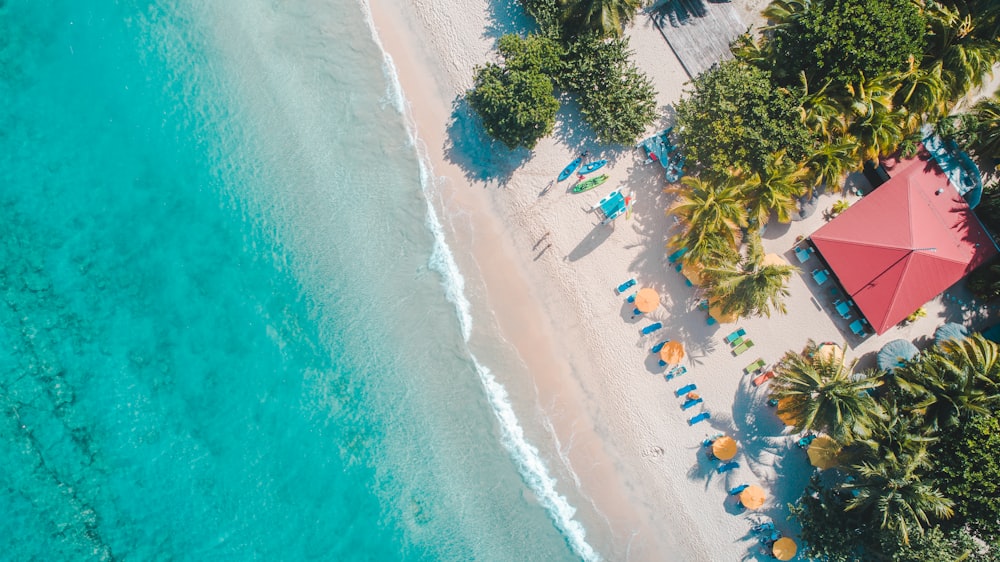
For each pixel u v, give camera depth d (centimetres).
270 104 2352
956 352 2189
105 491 2369
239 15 2338
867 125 2062
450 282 2361
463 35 2312
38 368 2338
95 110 2352
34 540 2339
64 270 2342
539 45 2088
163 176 2367
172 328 2372
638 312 2353
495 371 2377
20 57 2327
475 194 2331
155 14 2345
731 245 2122
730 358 2378
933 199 2239
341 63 2342
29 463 2336
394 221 2358
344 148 2353
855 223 2247
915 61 2033
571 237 2333
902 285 2202
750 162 2072
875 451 2098
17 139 2328
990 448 2022
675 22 2292
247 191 2370
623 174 2316
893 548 2103
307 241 2369
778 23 2139
